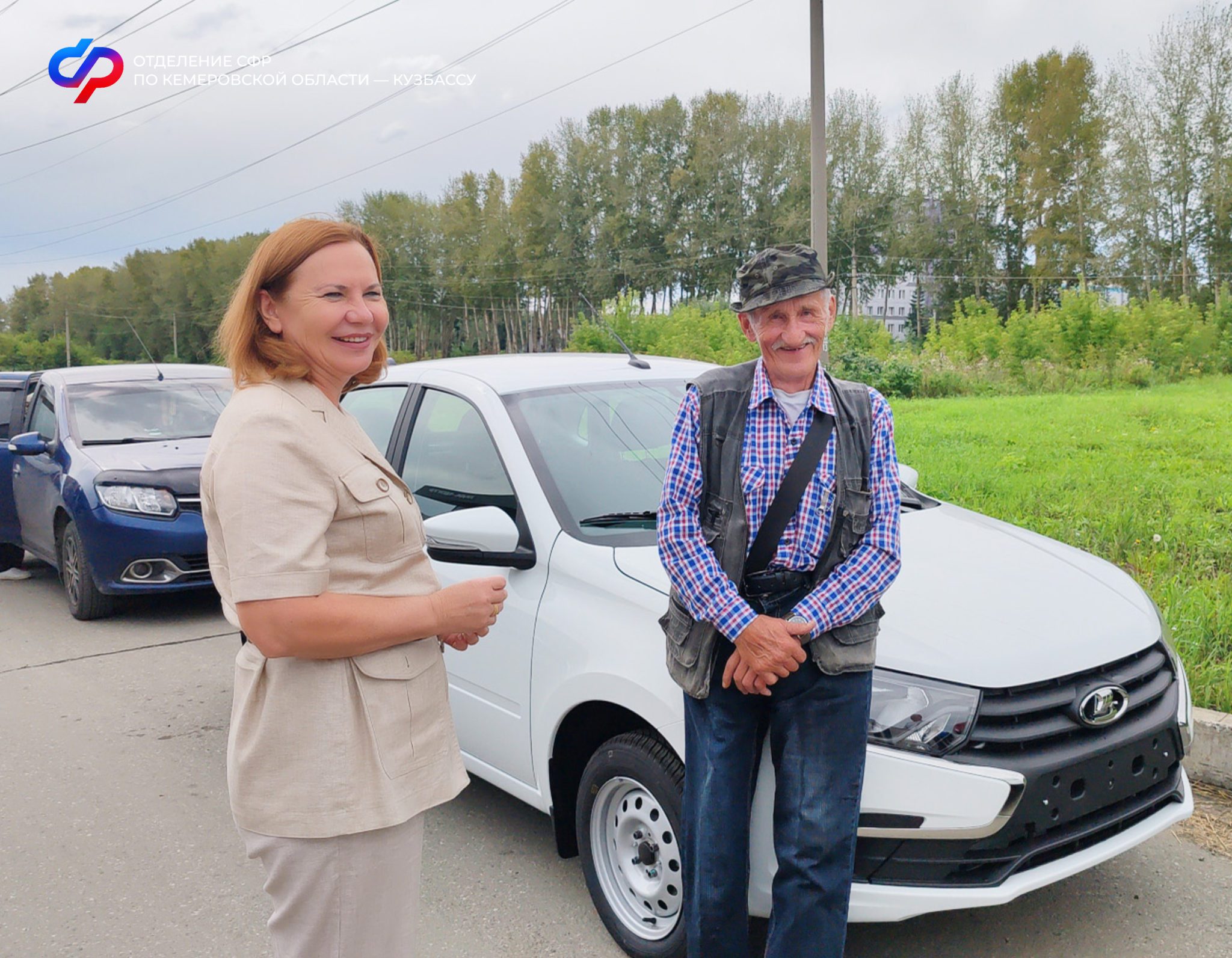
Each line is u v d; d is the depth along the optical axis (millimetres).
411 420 4020
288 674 1687
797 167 68875
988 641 2539
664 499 2361
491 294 82562
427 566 1861
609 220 75688
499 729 3271
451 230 84375
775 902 2279
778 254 2264
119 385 8117
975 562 3051
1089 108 54219
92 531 6754
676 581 2318
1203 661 4430
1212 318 33281
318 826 1684
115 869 3650
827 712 2242
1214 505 8867
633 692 2662
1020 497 9555
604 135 76125
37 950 3137
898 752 2352
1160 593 5148
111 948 3139
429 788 1800
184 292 103500
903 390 32938
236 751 1747
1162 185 47531
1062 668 2508
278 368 1750
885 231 62062
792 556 2281
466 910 3236
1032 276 55812
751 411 2326
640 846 2875
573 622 2918
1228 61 44312
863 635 2246
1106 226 51562
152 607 7562
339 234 1784
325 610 1624
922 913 2342
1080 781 2439
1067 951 2828
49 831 3975
